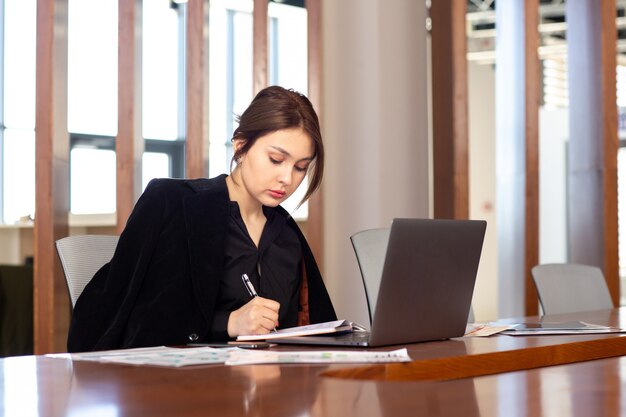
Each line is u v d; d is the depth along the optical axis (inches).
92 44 375.6
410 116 221.8
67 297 179.5
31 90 378.3
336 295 213.9
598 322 110.8
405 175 219.9
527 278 228.7
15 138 374.6
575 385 55.6
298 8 406.3
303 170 95.6
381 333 74.9
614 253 233.1
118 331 87.7
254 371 59.0
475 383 56.3
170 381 54.9
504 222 238.4
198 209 93.0
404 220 73.6
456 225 80.3
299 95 95.0
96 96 376.2
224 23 404.5
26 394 51.0
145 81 385.1
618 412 45.4
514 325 98.2
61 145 177.2
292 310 97.7
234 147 95.4
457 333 84.4
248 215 97.0
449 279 80.9
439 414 44.3
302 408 45.5
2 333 206.2
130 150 176.7
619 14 427.2
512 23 233.6
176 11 391.5
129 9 176.7
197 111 183.2
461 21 212.1
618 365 68.9
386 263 73.2
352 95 217.9
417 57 224.2
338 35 217.6
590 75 237.3
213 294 89.0
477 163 452.1
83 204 371.6
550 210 423.5
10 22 373.4
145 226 91.7
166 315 87.7
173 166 392.8
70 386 53.7
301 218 297.0
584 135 239.3
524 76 228.2
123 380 55.6
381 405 46.6
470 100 451.2
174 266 90.0
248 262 94.3
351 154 217.3
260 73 191.5
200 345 79.1
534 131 228.2
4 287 205.8
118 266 90.4
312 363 62.6
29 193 376.8
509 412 45.4
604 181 233.1
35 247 170.9
